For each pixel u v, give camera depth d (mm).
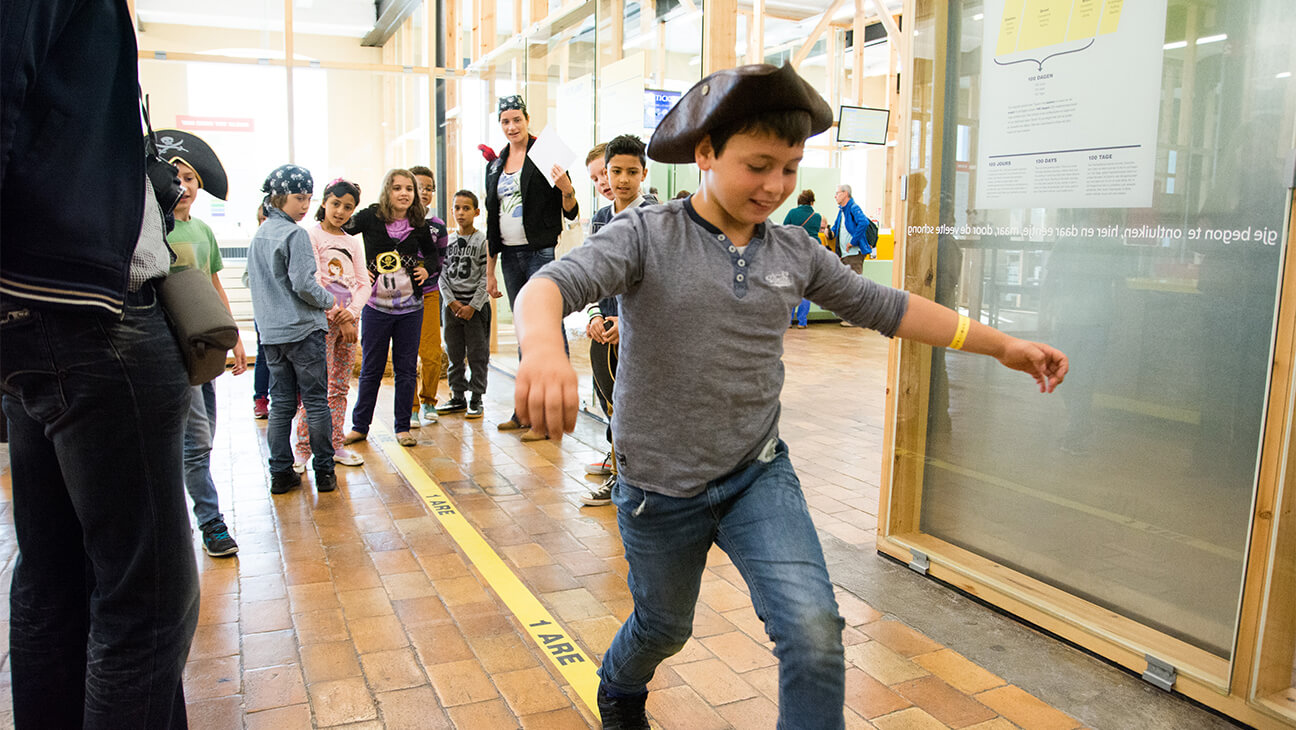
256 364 5652
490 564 3285
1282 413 2096
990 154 2846
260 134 7961
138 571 1542
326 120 7926
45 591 1615
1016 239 2801
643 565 1700
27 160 1317
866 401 6461
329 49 11625
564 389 1186
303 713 2240
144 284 1553
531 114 7047
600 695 2025
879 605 2918
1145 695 2365
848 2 12539
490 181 5543
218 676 2426
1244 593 2186
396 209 4918
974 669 2498
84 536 1534
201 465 3303
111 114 1438
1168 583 2484
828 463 4738
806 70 16188
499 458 4836
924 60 3025
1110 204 2520
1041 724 2225
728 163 1464
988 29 2807
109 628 1554
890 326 1679
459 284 5680
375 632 2713
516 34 7293
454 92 8078
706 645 2648
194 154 3328
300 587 3055
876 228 10867
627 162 3574
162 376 1544
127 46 1473
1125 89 2441
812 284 1666
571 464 4723
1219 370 2316
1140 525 2547
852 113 6910
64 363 1416
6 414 1555
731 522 1601
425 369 5660
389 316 4996
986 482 3045
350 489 4227
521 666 2506
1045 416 2809
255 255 3957
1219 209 2275
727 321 1535
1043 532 2855
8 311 1366
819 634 1402
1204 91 2268
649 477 1615
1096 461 2660
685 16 7457
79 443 1464
